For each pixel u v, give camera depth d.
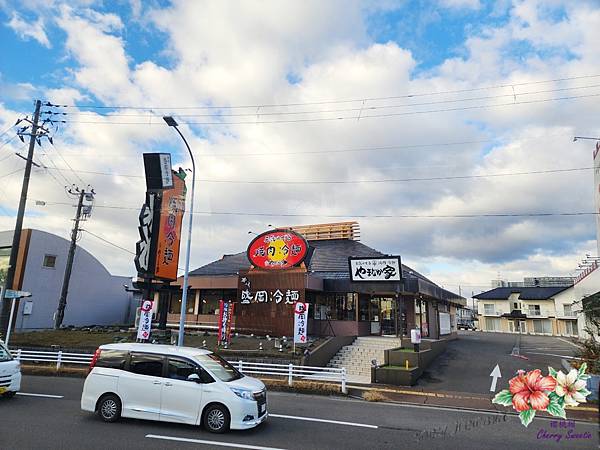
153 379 9.81
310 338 24.77
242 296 26.98
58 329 29.03
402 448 8.64
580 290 32.75
